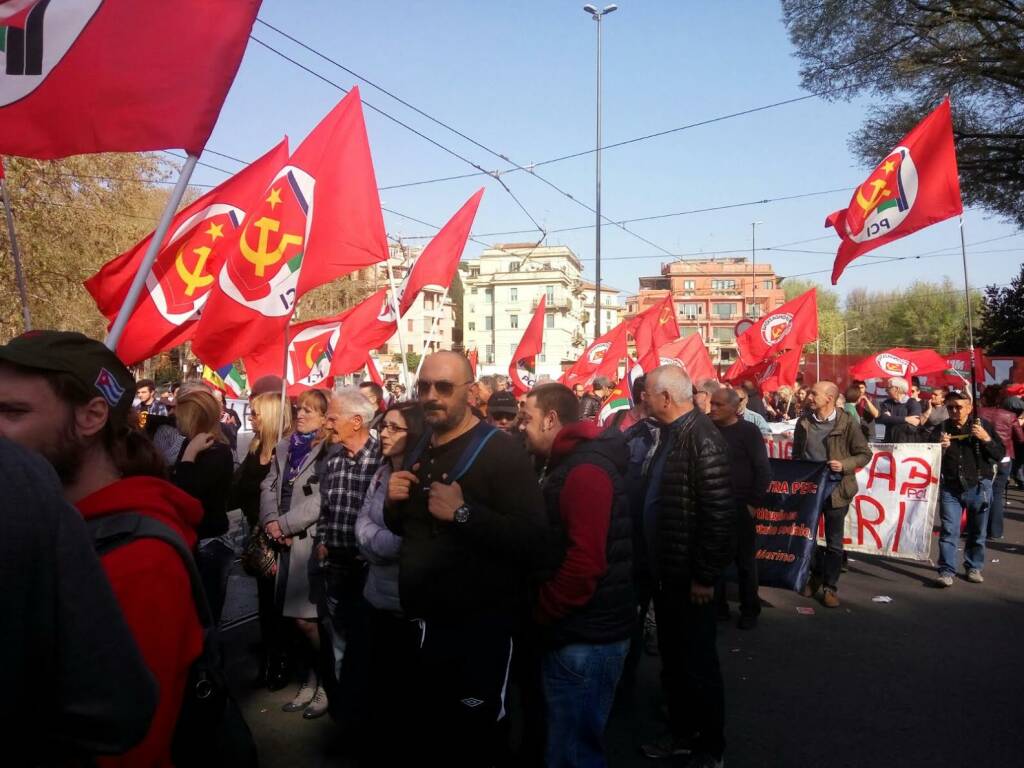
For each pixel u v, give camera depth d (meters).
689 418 3.88
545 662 3.23
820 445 7.18
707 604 3.76
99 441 1.73
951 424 7.75
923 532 7.99
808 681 5.08
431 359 3.12
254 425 5.34
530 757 3.44
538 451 3.68
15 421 1.58
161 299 4.91
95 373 1.67
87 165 16.77
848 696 4.82
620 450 3.39
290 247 4.95
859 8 17.48
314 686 4.75
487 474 2.98
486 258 88.75
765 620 6.48
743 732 4.32
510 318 80.38
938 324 70.31
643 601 4.70
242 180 5.11
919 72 17.52
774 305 98.19
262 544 4.79
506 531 2.87
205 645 1.80
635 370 10.18
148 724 1.31
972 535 7.78
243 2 3.15
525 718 3.46
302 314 38.56
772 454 10.03
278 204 4.91
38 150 3.05
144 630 1.51
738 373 12.80
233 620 6.52
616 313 105.56
